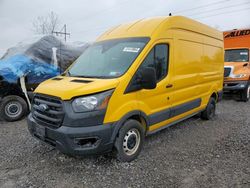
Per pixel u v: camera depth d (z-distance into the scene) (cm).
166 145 535
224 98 1152
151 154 488
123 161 445
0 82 722
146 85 437
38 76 775
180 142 554
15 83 738
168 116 536
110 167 433
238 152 494
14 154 490
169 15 544
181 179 394
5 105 737
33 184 384
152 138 577
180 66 555
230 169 424
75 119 385
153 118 489
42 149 512
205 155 482
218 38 757
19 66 750
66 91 396
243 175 404
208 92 713
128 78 429
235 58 1157
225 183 381
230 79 1055
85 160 459
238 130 638
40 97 441
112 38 532
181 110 579
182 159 465
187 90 593
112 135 411
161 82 499
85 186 378
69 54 884
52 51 837
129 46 482
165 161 457
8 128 676
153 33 488
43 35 853
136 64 445
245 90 1054
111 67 461
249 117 780
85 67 503
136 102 446
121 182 388
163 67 507
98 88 396
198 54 632
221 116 796
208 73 696
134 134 457
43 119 429
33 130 455
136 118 471
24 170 427
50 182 390
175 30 540
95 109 392
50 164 447
